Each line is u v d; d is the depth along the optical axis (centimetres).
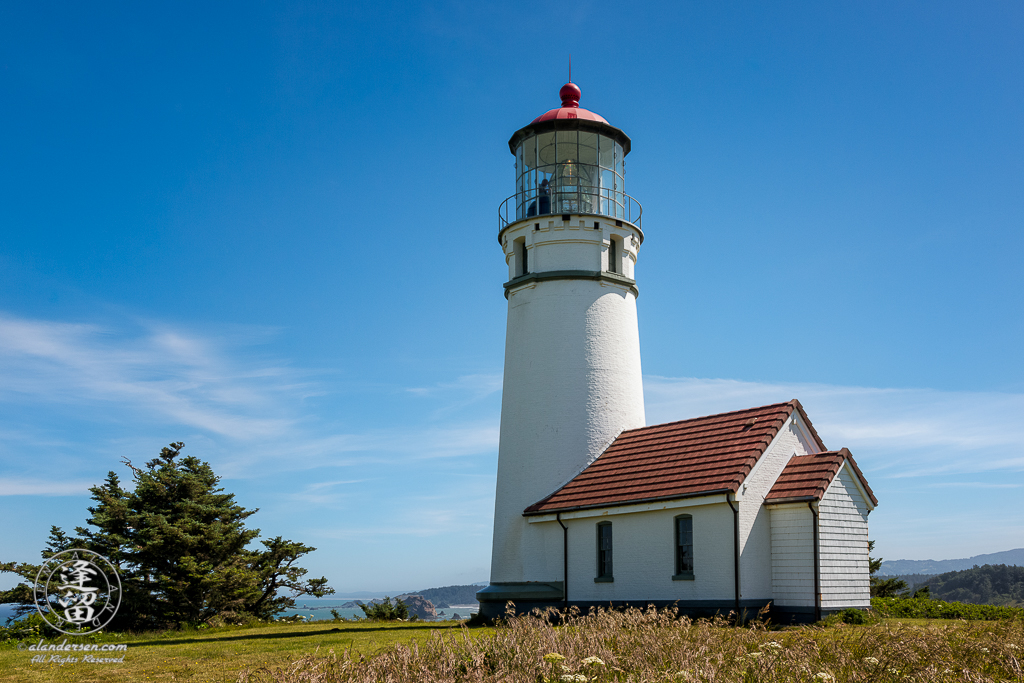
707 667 1071
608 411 2667
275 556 3447
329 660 1230
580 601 2373
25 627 2209
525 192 2870
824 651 1203
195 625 2836
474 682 1086
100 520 2958
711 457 2244
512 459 2684
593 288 2733
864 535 2177
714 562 2097
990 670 1120
